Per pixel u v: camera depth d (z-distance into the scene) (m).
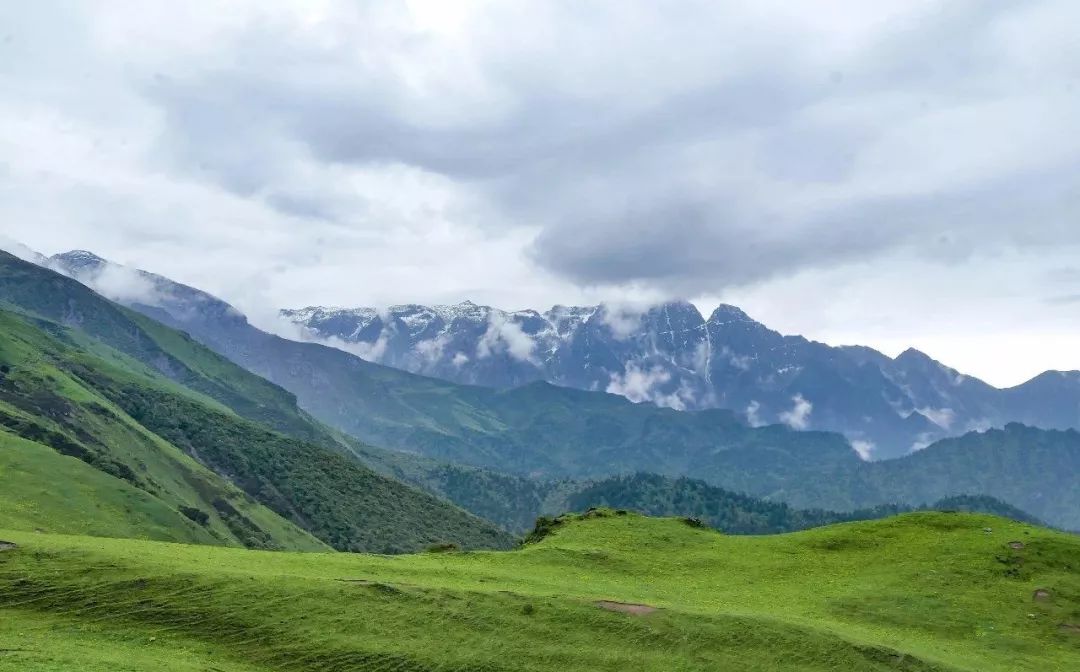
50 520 149.25
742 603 69.06
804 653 55.28
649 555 85.62
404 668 48.16
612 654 52.41
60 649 43.50
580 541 90.00
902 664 55.50
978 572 75.94
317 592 54.03
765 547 89.31
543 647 52.22
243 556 64.94
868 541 87.88
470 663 49.44
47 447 188.38
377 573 63.59
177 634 48.41
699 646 54.62
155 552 60.22
